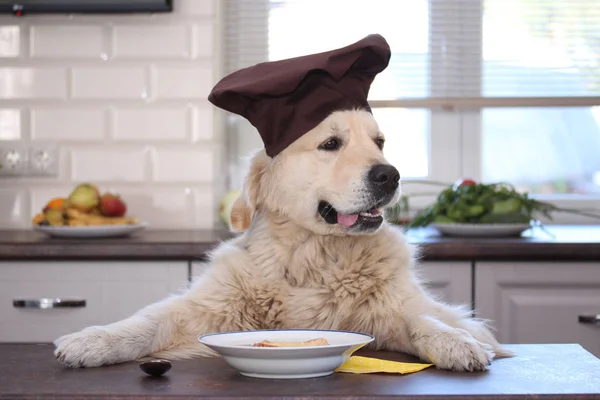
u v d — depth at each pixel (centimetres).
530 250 244
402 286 168
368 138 175
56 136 306
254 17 326
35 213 307
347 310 168
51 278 250
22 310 251
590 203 332
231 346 124
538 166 337
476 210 271
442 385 121
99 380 127
